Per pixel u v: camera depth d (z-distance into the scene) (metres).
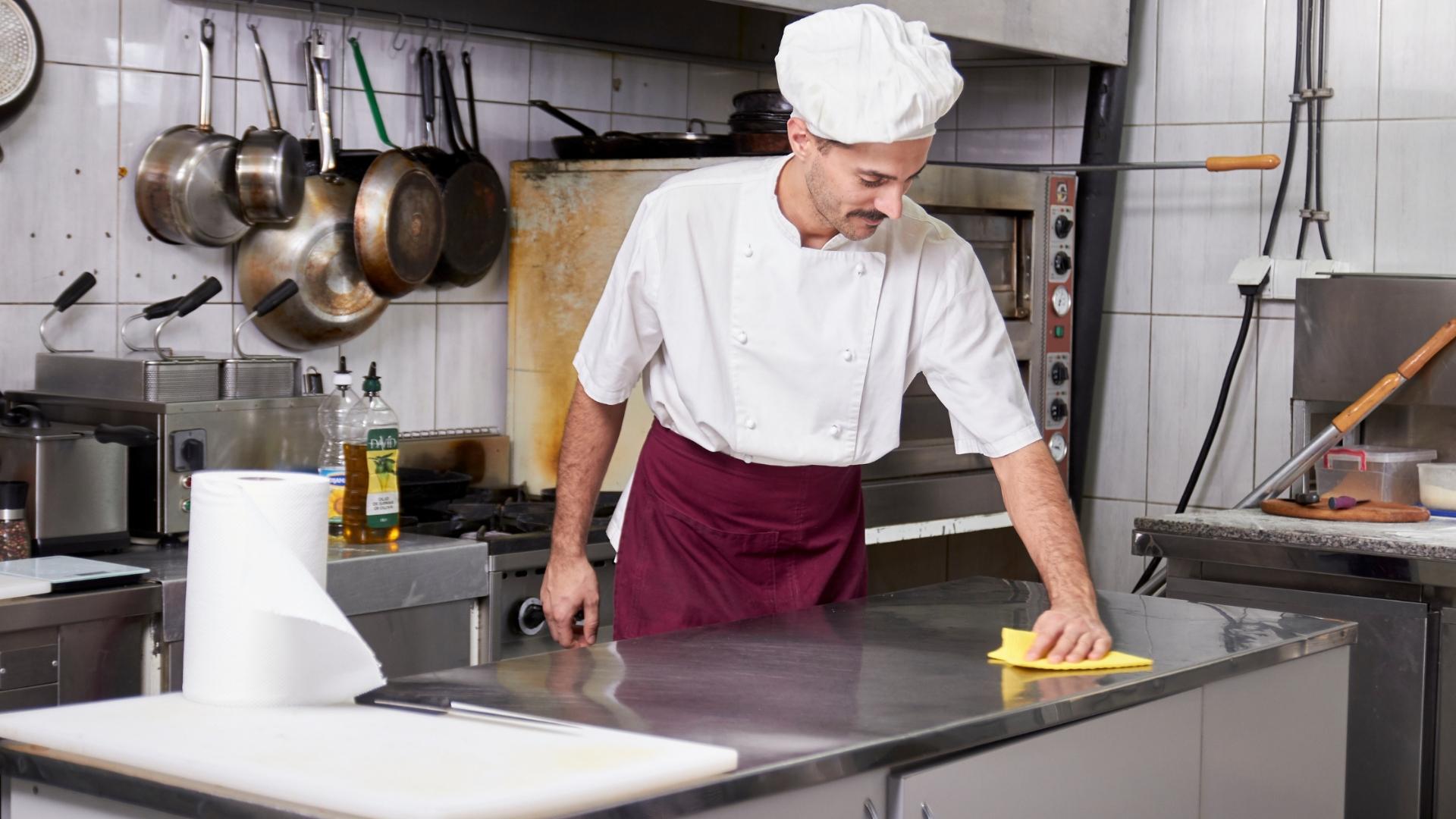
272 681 1.30
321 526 1.36
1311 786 1.88
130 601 2.04
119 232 2.60
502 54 3.17
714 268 1.93
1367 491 3.05
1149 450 3.80
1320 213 3.51
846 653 1.63
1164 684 1.55
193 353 2.70
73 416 2.40
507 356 3.15
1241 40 3.62
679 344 1.96
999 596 2.03
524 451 3.11
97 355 2.58
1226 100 3.64
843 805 1.26
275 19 2.78
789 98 1.73
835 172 1.72
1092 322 3.68
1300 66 3.52
